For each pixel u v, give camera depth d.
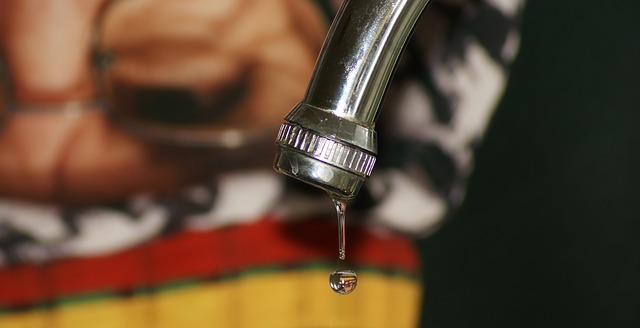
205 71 0.61
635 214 0.76
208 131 0.61
